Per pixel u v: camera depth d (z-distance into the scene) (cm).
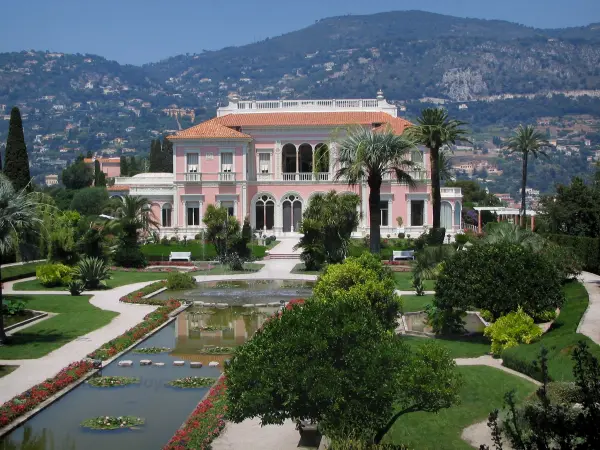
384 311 3281
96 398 2750
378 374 1994
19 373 2994
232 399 2067
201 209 8700
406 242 7481
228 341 3722
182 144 8694
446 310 3781
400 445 2108
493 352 3300
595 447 1395
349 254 6112
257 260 7238
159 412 2589
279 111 9231
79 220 6328
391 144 4500
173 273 5634
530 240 4616
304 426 2227
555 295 3538
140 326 3900
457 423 2375
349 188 8569
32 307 4541
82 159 15700
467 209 11094
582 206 6562
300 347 2034
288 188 8738
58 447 2262
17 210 3512
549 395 2227
